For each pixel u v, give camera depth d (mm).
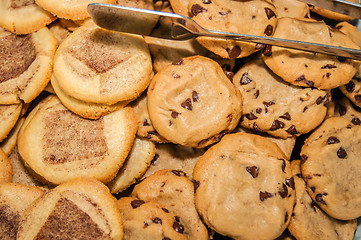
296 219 413
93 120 418
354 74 415
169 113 408
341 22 464
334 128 425
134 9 357
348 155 420
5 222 398
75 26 432
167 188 417
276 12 421
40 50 421
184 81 406
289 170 409
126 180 436
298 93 418
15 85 419
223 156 405
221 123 403
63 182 408
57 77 406
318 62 406
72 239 382
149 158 438
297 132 422
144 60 413
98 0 413
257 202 396
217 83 407
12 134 439
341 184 413
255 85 427
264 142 415
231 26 402
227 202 395
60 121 419
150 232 395
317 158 414
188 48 436
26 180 433
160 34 377
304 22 424
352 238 426
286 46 379
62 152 412
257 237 392
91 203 390
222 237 431
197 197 403
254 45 401
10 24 427
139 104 430
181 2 419
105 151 411
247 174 403
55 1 408
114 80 404
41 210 391
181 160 446
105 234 384
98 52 409
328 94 422
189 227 410
